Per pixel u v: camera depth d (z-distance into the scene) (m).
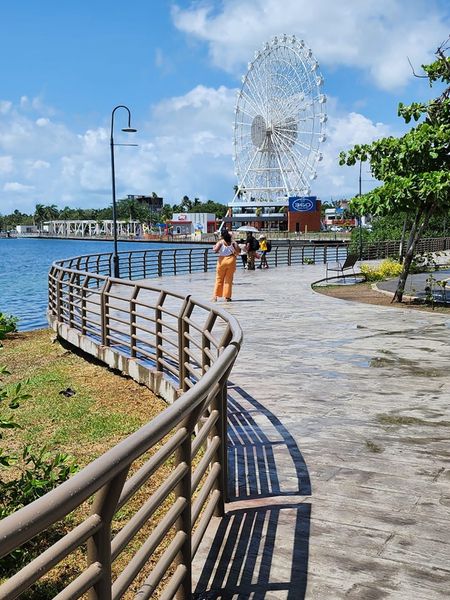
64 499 1.66
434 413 6.61
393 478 4.86
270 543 3.83
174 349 10.65
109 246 110.81
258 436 5.90
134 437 2.18
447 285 21.66
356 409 6.77
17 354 13.47
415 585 3.36
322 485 4.73
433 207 15.57
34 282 36.69
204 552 3.73
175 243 95.56
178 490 3.04
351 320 13.43
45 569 1.65
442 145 14.76
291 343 10.74
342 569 3.53
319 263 38.75
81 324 12.55
